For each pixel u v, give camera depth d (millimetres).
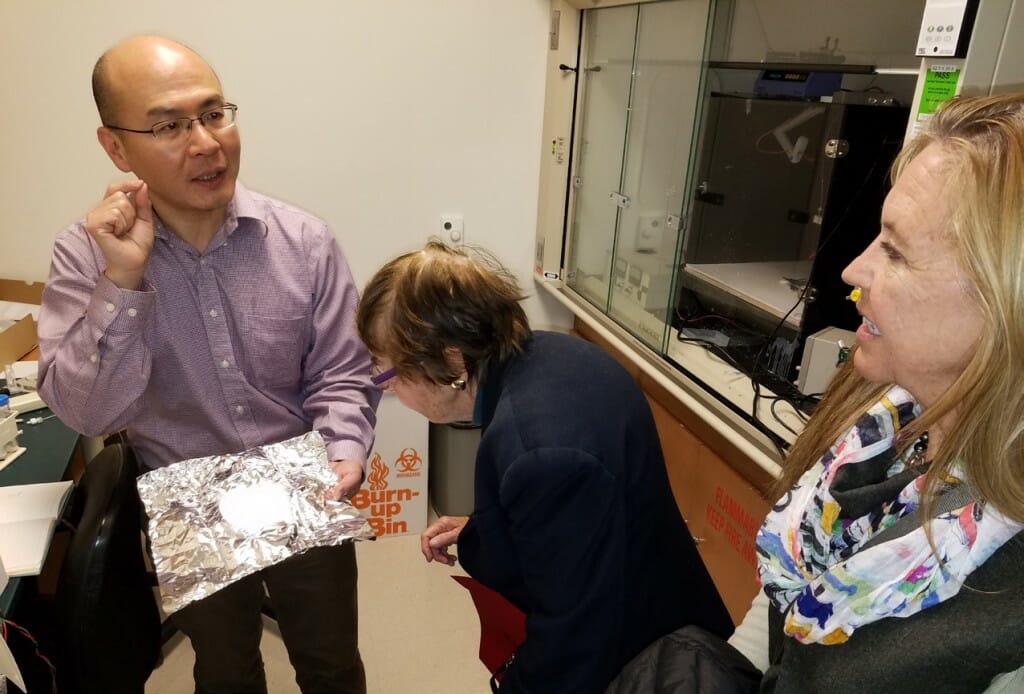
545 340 1015
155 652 1354
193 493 1172
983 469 532
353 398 1388
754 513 1578
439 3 2154
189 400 1315
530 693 924
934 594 578
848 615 616
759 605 910
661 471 991
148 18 1967
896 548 604
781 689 679
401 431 2408
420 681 1911
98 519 1150
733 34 1755
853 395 779
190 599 991
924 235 549
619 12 2064
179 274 1243
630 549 950
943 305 544
